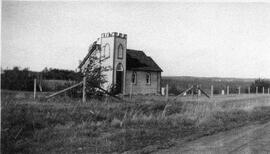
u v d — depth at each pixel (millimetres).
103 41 35531
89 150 8156
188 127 12344
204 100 25125
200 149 8445
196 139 9969
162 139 9844
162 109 17062
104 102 17328
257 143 9367
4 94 18250
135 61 39656
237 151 8242
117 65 35438
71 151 8008
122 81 36219
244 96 35062
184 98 28219
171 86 44781
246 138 10234
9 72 22625
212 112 16453
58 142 8820
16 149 8102
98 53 35000
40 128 10461
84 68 20641
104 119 12891
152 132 10852
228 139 10023
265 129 12383
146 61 41469
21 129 9352
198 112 15961
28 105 13688
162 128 11789
